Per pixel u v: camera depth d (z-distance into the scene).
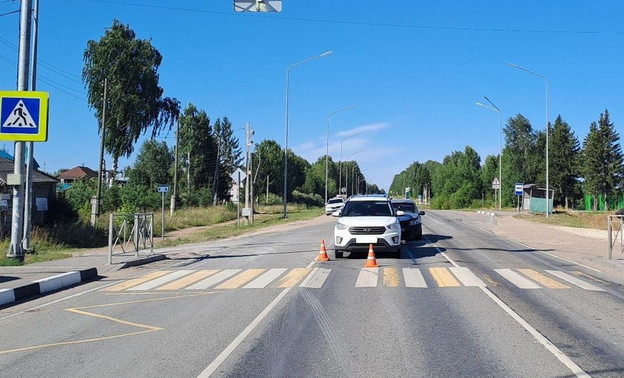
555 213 60.56
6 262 15.96
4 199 22.03
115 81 52.59
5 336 8.25
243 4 13.20
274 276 14.16
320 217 53.06
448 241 24.98
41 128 15.52
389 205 19.25
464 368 6.39
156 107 55.38
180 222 40.25
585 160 85.94
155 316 9.46
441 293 11.40
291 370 6.37
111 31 53.16
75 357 7.03
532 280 13.30
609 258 17.41
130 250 21.17
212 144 89.56
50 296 11.86
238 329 8.38
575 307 9.95
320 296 11.10
